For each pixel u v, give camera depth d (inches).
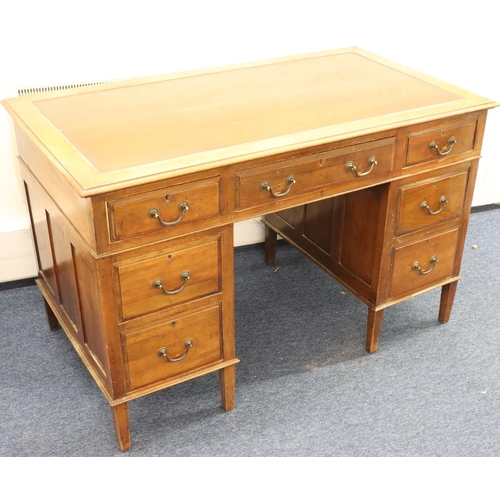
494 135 138.5
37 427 92.5
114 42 108.0
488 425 93.8
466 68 130.8
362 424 93.9
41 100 93.2
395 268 100.1
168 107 90.9
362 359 105.7
